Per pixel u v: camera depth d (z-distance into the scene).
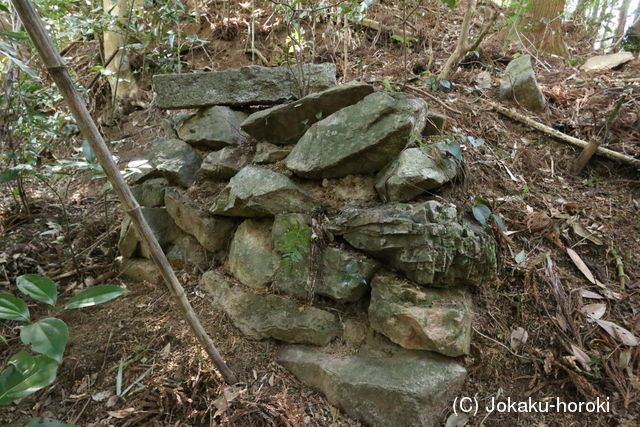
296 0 2.66
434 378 1.72
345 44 3.21
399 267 1.89
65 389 1.96
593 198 2.40
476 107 2.84
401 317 1.79
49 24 3.26
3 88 2.67
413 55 3.61
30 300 2.38
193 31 4.30
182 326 2.14
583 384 1.78
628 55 3.48
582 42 4.61
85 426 1.80
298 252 2.01
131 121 3.86
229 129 2.61
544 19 3.73
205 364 1.94
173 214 2.54
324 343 1.96
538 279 2.06
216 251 2.41
